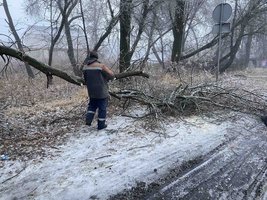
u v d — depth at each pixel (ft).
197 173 14.56
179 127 20.85
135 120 22.15
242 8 55.93
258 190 13.01
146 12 38.93
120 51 36.17
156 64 40.81
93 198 12.46
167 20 45.50
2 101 29.86
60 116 23.73
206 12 55.57
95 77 19.94
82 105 26.66
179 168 14.97
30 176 14.10
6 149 17.02
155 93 25.91
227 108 25.79
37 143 17.95
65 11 42.27
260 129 21.30
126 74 25.64
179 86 25.25
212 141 18.49
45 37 46.42
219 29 34.04
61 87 36.32
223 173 14.53
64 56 53.67
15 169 14.75
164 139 18.58
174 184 13.56
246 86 38.37
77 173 14.34
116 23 37.68
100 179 13.84
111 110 24.94
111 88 26.50
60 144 17.84
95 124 21.49
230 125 21.70
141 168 14.88
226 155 16.60
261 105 26.96
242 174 14.44
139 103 25.67
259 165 15.40
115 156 16.16
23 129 20.49
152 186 13.39
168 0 39.17
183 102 24.40
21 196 12.54
